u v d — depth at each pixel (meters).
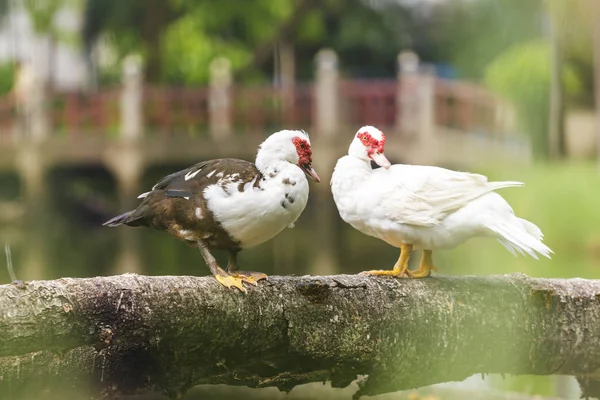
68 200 23.45
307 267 16.11
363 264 16.55
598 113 24.08
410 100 20.59
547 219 17.19
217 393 7.92
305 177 4.97
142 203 5.11
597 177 18.95
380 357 5.30
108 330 4.57
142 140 21.03
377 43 30.86
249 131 21.66
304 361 5.20
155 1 24.81
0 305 4.33
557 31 22.97
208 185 4.87
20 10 29.36
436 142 20.28
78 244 19.38
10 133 22.08
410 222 5.37
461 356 5.50
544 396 7.89
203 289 4.84
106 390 4.91
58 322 4.45
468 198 5.34
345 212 5.61
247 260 16.94
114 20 26.03
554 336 5.64
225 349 5.00
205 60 25.25
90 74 28.61
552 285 5.68
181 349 4.91
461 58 30.73
